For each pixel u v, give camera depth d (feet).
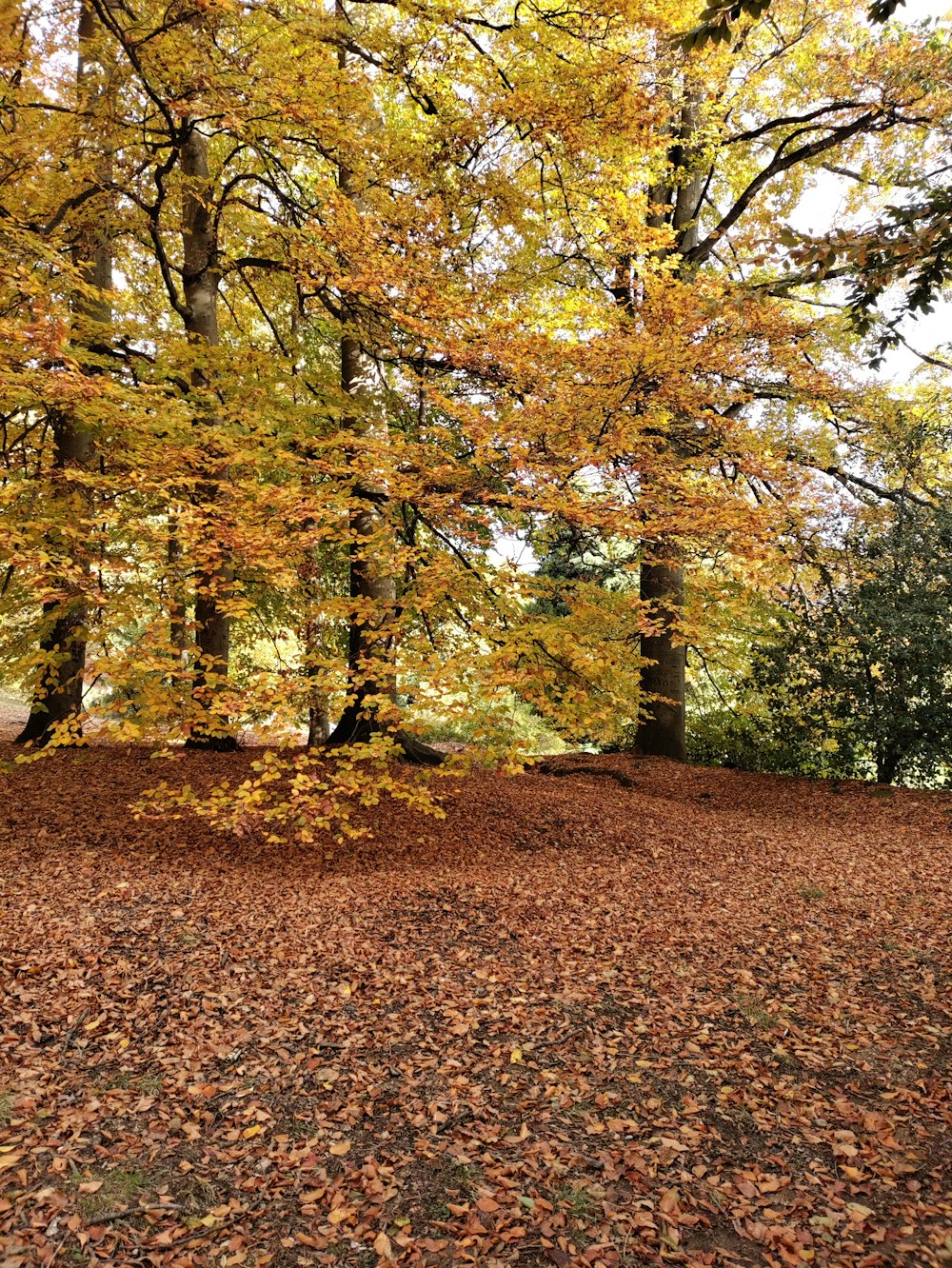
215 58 23.89
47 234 25.94
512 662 20.81
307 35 24.79
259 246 31.22
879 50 36.24
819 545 37.29
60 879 22.03
